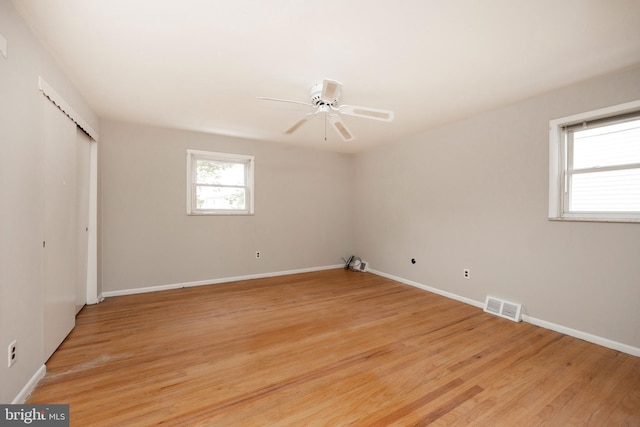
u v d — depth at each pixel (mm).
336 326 2686
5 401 1400
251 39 1830
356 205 5438
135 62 2113
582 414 1527
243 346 2271
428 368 1964
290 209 4895
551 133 2617
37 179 1752
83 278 3086
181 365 1975
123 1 1481
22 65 1586
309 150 5070
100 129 3414
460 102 2875
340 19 1626
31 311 1671
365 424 1438
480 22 1652
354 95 2703
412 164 4180
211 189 4258
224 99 2818
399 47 1915
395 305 3301
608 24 1665
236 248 4406
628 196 2260
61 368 1902
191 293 3711
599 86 2338
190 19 1633
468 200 3381
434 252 3834
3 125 1404
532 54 2000
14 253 1497
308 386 1752
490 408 1566
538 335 2504
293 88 2559
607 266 2301
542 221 2699
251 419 1466
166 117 3381
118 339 2354
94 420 1436
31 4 1496
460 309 3176
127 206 3613
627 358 2104
